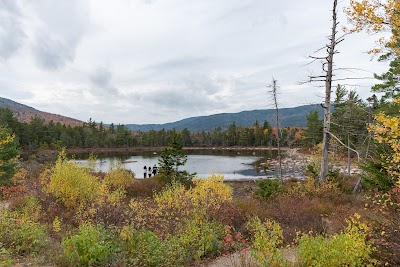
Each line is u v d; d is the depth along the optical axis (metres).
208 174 38.69
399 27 4.98
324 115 13.95
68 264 5.98
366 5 5.05
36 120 85.19
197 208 9.06
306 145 64.00
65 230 8.73
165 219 8.66
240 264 6.38
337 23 12.67
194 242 7.52
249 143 105.19
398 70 12.58
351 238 5.00
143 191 18.25
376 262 4.91
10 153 21.95
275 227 6.66
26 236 7.24
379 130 4.52
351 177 19.38
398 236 4.93
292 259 6.26
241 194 20.69
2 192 16.78
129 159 64.44
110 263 6.16
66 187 11.00
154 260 6.23
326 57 13.18
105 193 11.81
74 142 92.56
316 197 12.32
